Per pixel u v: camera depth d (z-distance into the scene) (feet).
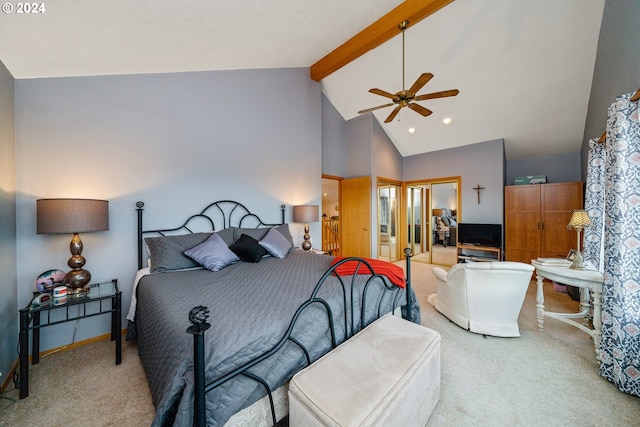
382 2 8.61
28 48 5.74
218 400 3.31
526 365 6.44
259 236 10.50
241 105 11.26
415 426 4.13
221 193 10.62
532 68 11.33
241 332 3.79
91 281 7.74
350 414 3.16
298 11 7.89
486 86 12.67
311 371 3.95
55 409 5.04
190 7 6.12
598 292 6.66
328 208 30.07
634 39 6.15
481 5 9.31
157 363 4.19
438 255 21.70
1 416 4.86
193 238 8.67
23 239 6.72
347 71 14.20
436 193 25.11
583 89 11.72
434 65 12.14
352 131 18.04
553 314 7.97
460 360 6.67
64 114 7.33
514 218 15.62
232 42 8.53
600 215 9.05
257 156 11.80
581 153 15.48
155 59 8.02
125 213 8.34
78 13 5.12
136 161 8.57
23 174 6.73
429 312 9.80
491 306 7.84
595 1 8.70
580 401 5.24
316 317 4.74
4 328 5.80
